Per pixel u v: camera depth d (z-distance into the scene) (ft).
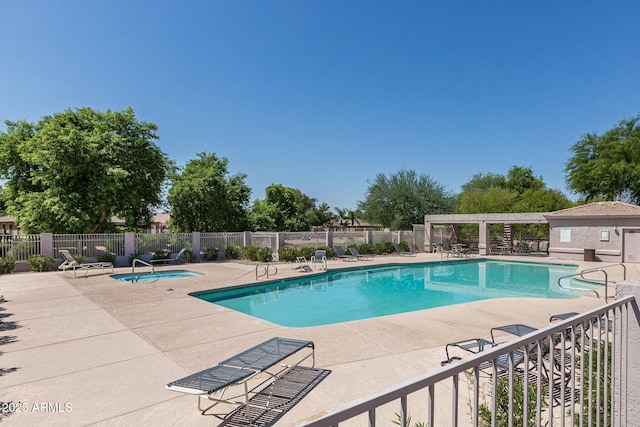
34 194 63.67
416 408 12.21
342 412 3.68
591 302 31.09
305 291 45.83
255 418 11.09
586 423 9.96
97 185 63.46
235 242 73.97
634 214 63.77
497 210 113.70
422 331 22.09
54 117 69.15
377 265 64.44
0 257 49.57
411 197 127.54
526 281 54.03
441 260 71.31
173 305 29.45
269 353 13.69
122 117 72.18
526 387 6.60
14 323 23.73
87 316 25.67
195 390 10.42
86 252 58.03
